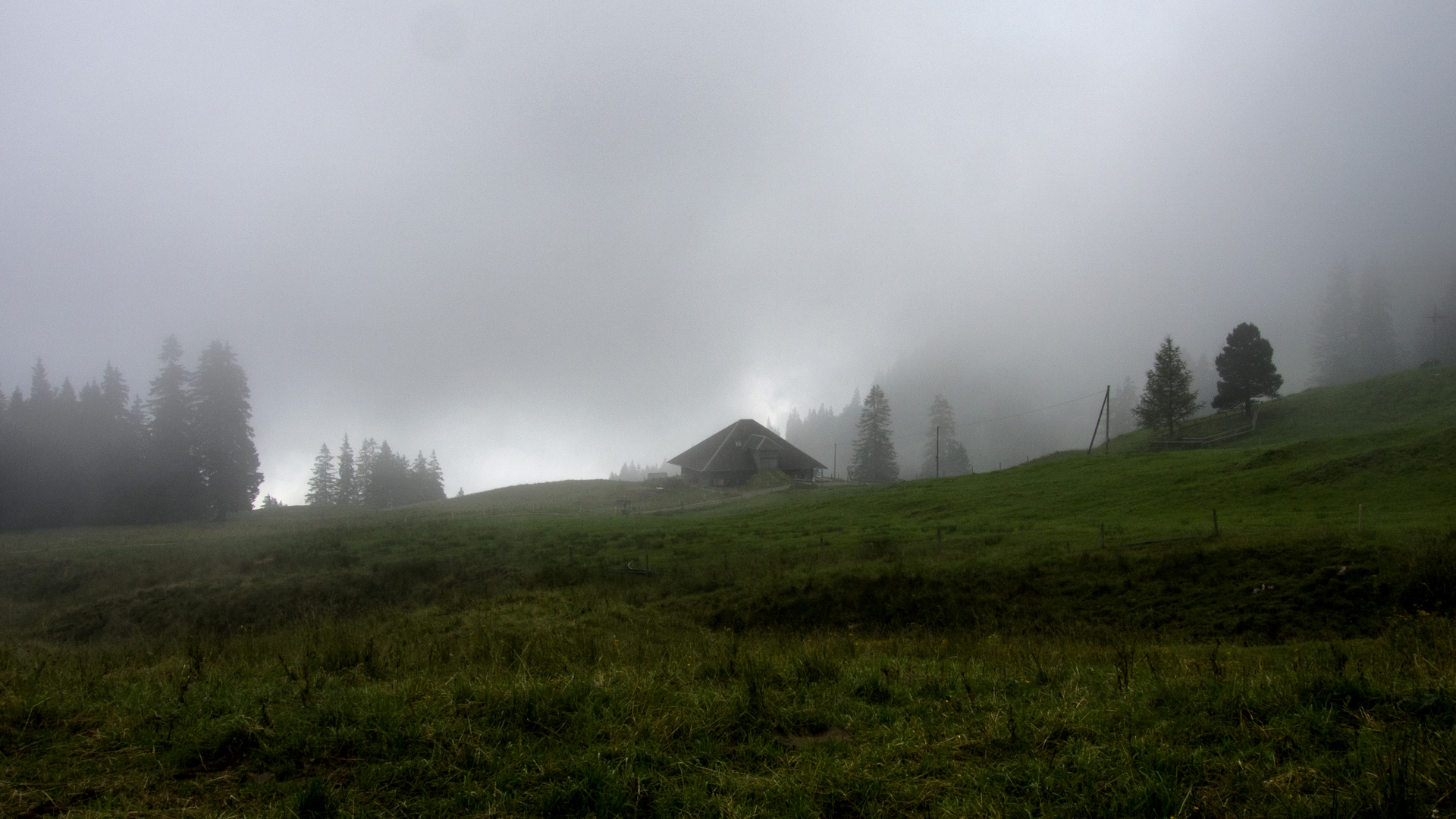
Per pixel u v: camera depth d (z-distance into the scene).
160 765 5.38
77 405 84.50
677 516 59.69
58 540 55.47
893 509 44.59
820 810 4.66
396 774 5.15
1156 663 9.09
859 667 8.60
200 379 80.31
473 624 15.59
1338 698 6.20
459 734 5.77
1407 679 6.71
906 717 6.62
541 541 39.97
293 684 7.76
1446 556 18.12
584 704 6.50
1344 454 34.94
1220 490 34.69
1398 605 17.45
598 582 27.36
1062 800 4.71
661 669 8.19
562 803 4.71
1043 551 24.89
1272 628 17.91
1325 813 4.31
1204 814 4.46
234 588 29.78
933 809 4.64
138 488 76.44
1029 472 50.19
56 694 6.92
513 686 6.83
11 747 5.67
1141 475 41.34
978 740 5.78
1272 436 70.12
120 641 25.22
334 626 15.20
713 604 23.75
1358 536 21.30
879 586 23.16
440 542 40.75
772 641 14.79
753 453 87.06
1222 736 5.70
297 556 36.88
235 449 81.31
